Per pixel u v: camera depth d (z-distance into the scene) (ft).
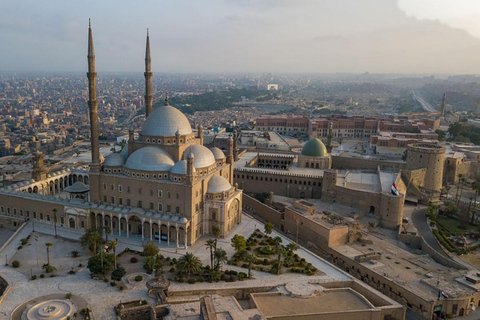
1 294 365.81
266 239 474.90
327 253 466.70
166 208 458.91
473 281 379.76
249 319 305.32
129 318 319.27
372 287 404.16
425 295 360.48
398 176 631.56
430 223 547.90
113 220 475.72
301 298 350.84
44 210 504.02
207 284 367.86
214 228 456.86
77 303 332.60
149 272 385.70
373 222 543.80
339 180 649.20
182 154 489.26
